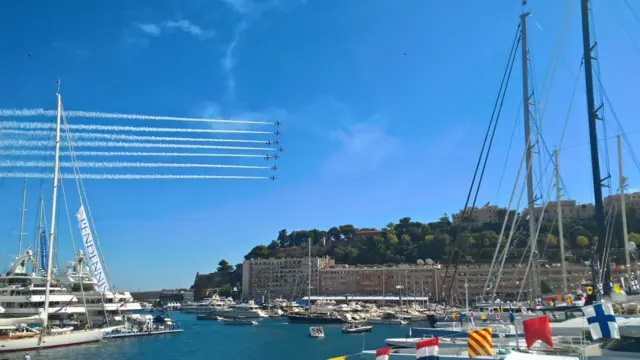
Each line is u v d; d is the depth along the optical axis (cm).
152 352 7981
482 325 4378
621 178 5047
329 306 17912
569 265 9894
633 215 15362
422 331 4462
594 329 2125
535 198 4791
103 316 9844
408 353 3384
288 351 8406
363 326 12406
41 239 9188
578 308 3891
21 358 6894
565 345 2941
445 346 3400
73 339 8156
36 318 7912
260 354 8056
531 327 2284
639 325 2159
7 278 8619
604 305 2128
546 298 4581
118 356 7369
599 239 2889
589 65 3066
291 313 16600
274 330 13012
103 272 9956
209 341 9906
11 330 7706
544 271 9681
